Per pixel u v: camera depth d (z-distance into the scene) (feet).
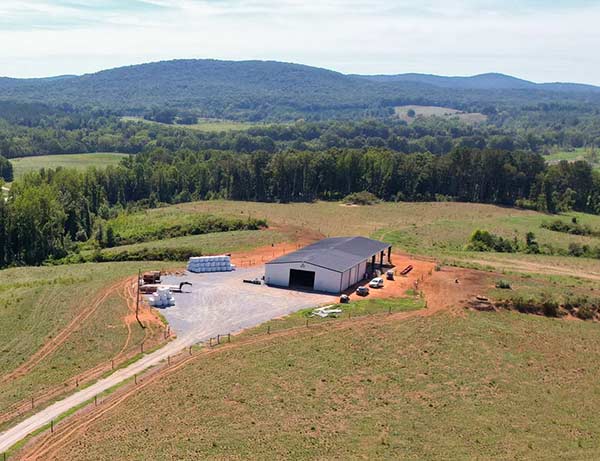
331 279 238.27
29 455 124.26
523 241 386.93
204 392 149.79
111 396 149.89
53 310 212.64
